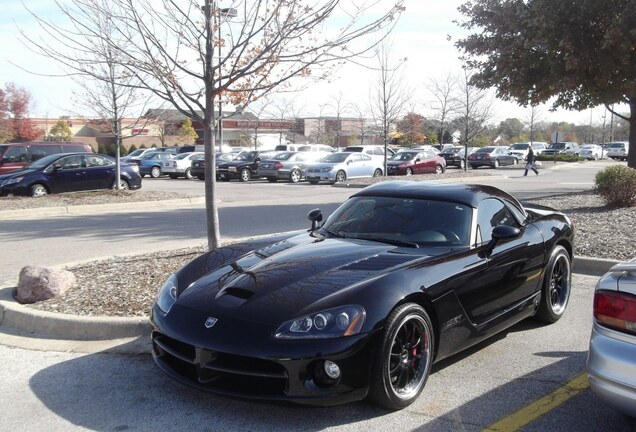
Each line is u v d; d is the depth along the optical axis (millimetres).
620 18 12547
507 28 14945
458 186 5402
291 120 47344
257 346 3574
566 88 14320
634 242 8531
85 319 5363
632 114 15828
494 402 4016
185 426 3697
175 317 4000
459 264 4426
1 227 12438
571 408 3926
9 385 4363
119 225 12742
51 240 10742
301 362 3523
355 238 4930
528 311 5316
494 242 4836
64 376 4516
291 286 3965
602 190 12508
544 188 21844
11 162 20688
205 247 8727
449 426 3668
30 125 53844
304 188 24062
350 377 3594
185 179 31422
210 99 6848
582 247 8375
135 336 5270
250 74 6691
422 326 4016
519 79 15016
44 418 3830
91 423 3756
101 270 7172
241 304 3873
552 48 13641
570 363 4723
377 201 5359
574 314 6031
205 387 3727
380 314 3703
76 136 57906
